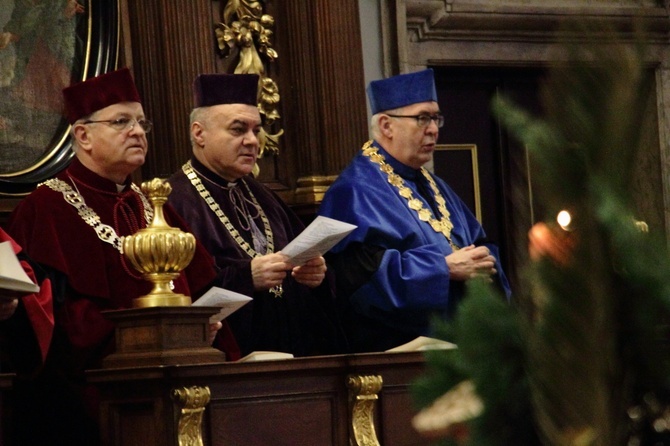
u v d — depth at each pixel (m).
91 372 5.43
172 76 8.70
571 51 1.04
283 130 9.27
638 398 1.07
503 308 1.13
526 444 1.12
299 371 5.70
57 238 6.29
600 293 1.05
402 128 7.76
